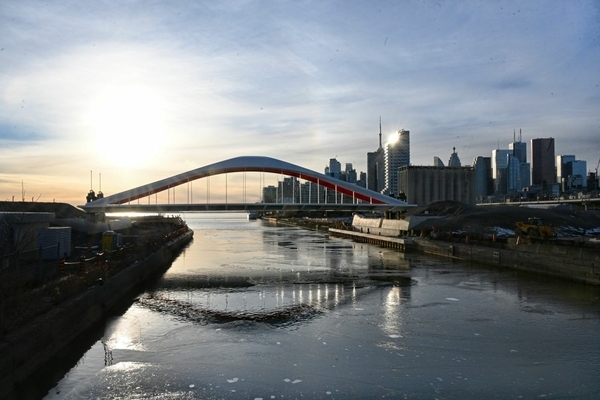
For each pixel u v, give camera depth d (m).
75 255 31.25
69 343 17.28
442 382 14.03
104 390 13.65
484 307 23.33
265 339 18.23
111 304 23.33
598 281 27.61
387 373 14.73
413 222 63.28
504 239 42.44
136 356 16.44
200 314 22.25
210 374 14.72
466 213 70.19
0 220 22.69
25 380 13.78
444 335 18.62
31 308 16.33
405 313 22.19
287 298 25.84
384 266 39.44
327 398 13.02
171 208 69.31
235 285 30.27
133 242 46.19
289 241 74.19
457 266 38.75
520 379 14.25
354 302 24.70
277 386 13.81
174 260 45.72
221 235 96.00
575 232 59.25
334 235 89.62
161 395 13.30
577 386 13.73
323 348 17.11
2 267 18.92
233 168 76.81
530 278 31.89
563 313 21.97
